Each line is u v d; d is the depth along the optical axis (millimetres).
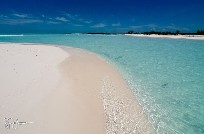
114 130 5180
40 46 24203
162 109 6633
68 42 36000
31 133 4535
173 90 8500
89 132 4938
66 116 5523
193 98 7602
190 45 29234
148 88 8719
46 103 6129
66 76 9547
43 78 8688
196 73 11414
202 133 5273
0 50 17875
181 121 5875
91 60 14984
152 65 13656
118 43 33469
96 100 7039
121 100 7270
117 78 10148
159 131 5305
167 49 23891
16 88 7199
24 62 11961
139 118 5949
